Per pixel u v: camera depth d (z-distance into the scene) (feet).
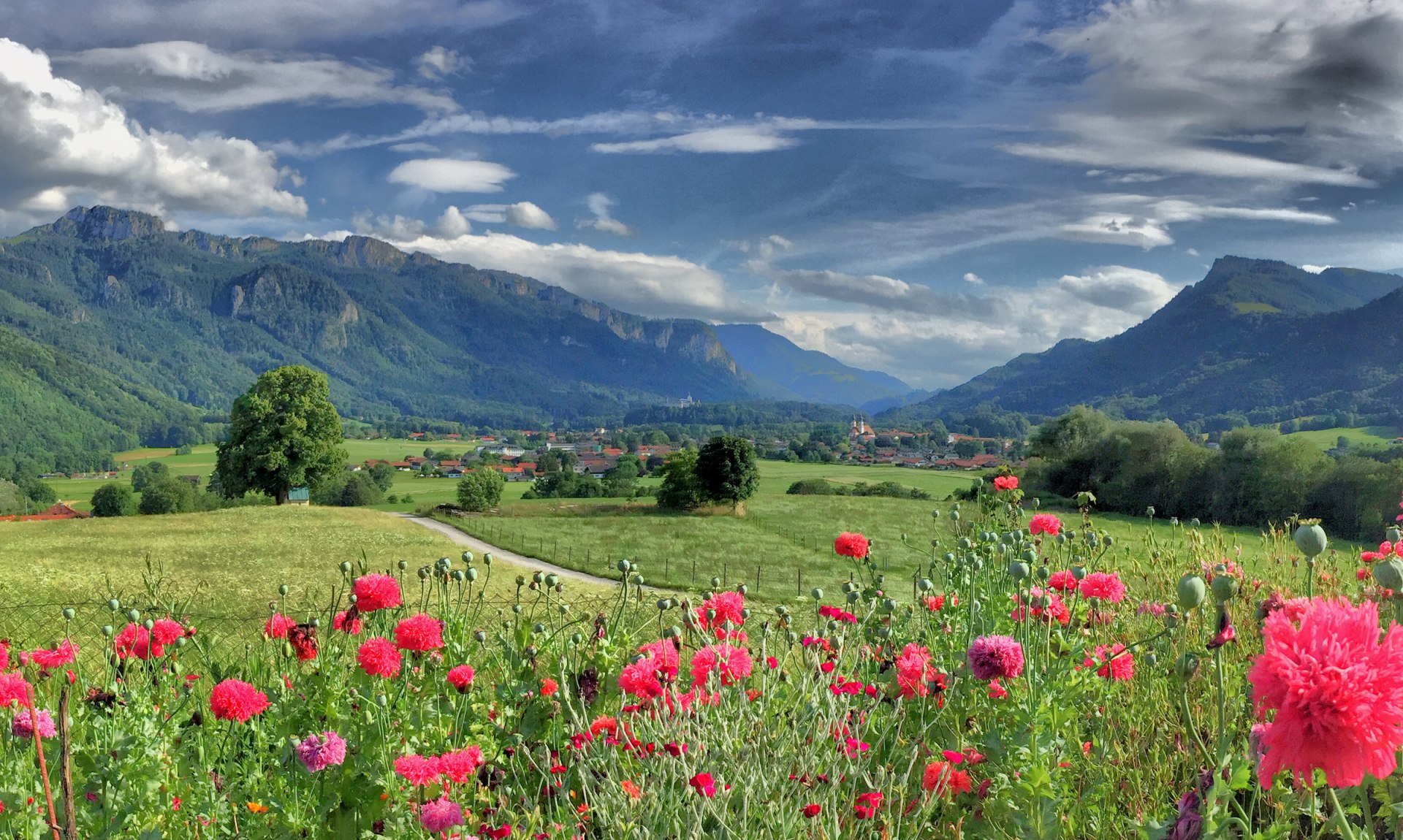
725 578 123.13
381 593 12.94
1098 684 10.87
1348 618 4.70
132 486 571.28
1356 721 4.20
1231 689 9.80
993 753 9.50
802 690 10.64
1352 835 4.56
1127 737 10.83
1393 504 103.50
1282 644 4.67
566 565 140.46
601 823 8.77
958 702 11.18
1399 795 6.37
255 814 9.96
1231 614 12.25
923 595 15.25
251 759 11.16
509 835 8.68
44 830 8.59
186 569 92.73
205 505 342.64
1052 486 193.47
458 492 245.04
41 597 66.13
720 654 11.39
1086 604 12.85
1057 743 9.25
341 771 10.12
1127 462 167.94
